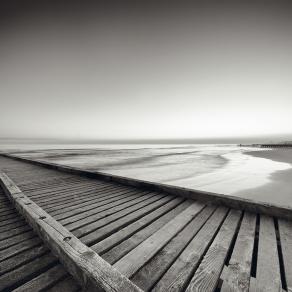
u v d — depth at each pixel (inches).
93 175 266.4
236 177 525.0
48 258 78.8
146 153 1660.9
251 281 66.6
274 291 62.4
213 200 144.9
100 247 88.2
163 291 62.3
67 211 138.3
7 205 147.3
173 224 112.3
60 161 957.2
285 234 97.7
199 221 116.2
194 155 1389.0
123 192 189.6
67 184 230.7
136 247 87.4
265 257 79.8
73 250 69.1
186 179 503.8
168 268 74.5
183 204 148.3
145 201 158.7
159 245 89.3
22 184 232.7
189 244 90.6
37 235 97.7
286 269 73.5
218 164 833.5
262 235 97.3
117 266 74.1
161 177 532.4
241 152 1716.3
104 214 131.3
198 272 71.0
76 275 64.4
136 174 585.0
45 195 182.7
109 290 50.3
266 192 373.1
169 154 1513.3
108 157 1221.7
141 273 71.1
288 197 341.4
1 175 229.3
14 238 95.0
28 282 65.1
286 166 749.3
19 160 528.7
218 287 71.0
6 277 69.0
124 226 115.0
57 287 63.5
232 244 94.8
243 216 121.4
